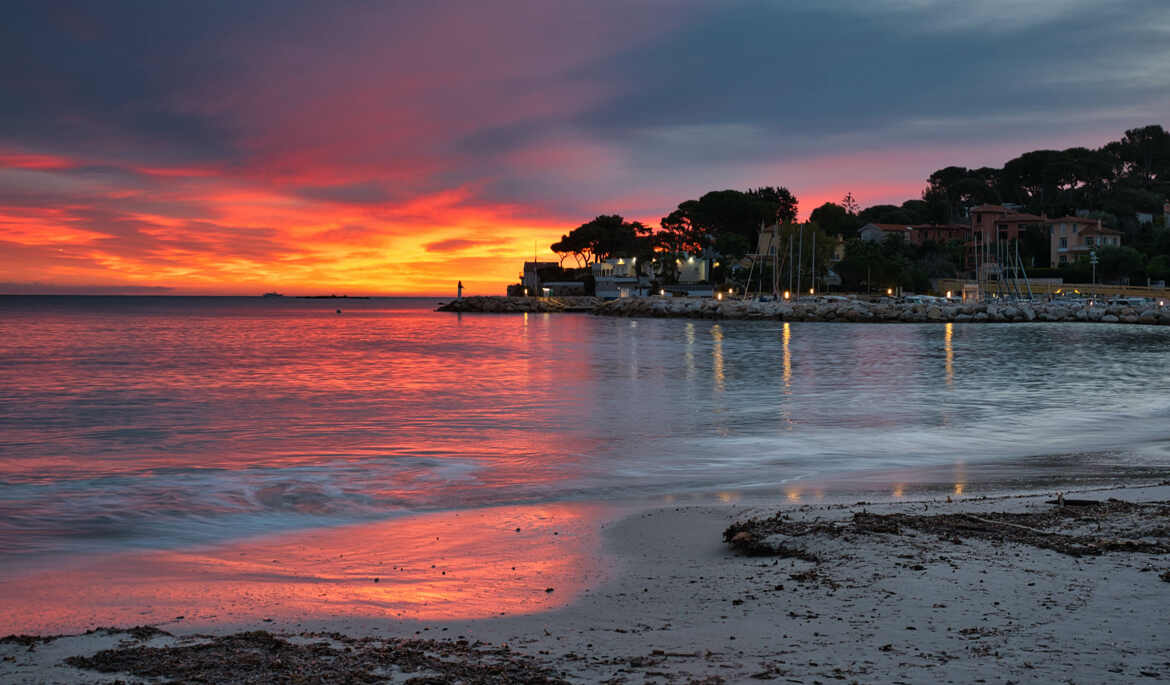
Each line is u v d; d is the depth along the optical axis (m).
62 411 35.72
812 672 7.16
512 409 35.41
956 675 6.98
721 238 198.62
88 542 13.92
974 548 11.17
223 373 55.31
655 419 31.78
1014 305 124.06
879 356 65.81
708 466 21.50
